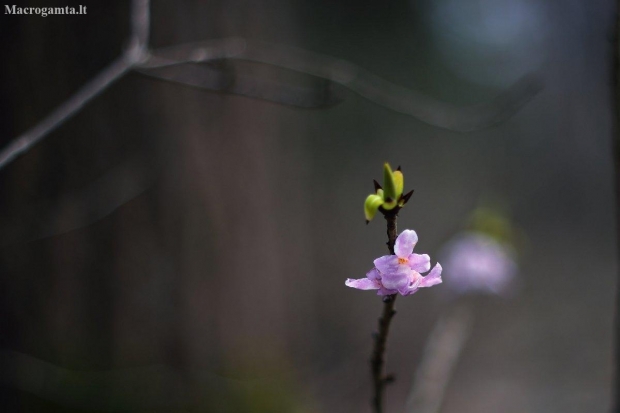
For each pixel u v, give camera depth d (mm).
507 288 1309
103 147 580
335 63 550
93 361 583
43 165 544
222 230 688
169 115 628
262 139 764
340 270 1320
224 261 690
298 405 734
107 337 593
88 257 581
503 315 1417
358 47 1649
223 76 484
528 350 1267
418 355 1192
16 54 528
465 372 1200
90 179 571
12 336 550
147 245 619
